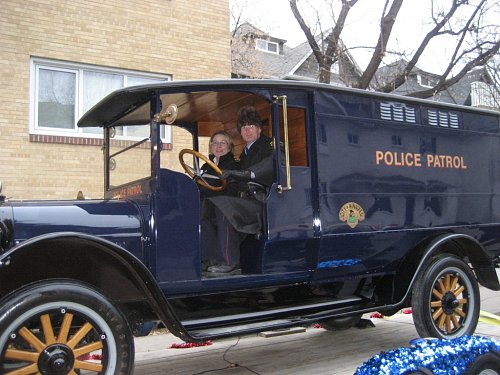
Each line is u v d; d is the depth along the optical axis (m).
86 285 3.06
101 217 3.39
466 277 4.73
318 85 4.05
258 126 4.21
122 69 7.95
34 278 3.21
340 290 4.61
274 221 3.80
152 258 3.46
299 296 4.41
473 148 5.07
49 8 7.33
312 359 4.48
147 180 3.58
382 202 4.35
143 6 8.09
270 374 4.07
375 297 4.68
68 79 7.57
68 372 2.94
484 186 5.11
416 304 4.48
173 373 4.15
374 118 4.39
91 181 7.50
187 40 8.46
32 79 7.26
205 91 3.69
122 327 3.09
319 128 4.06
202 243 3.88
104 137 4.52
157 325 3.87
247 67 18.33
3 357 2.79
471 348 3.04
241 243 4.05
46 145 7.20
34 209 3.27
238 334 3.50
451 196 4.82
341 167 4.14
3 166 6.91
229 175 3.79
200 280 3.57
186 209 3.56
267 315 3.88
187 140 5.63
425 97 12.16
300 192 3.95
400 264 4.61
